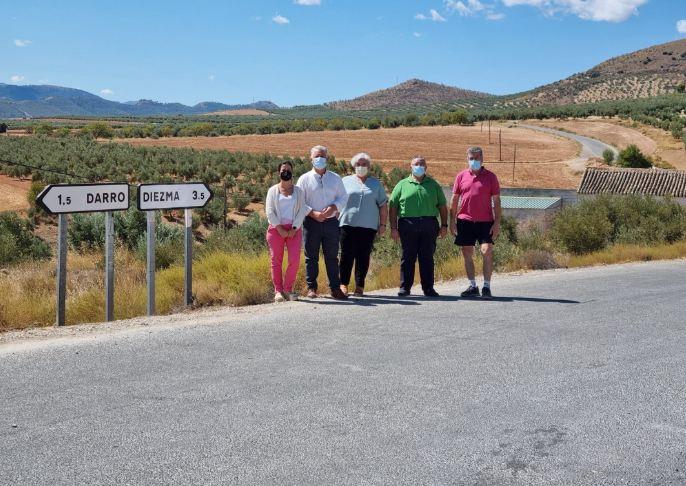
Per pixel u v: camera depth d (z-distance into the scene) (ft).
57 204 25.89
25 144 285.84
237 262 34.94
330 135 440.45
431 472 12.32
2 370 18.31
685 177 176.76
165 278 34.45
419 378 17.81
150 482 11.82
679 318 26.43
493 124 575.79
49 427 14.23
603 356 20.40
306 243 30.76
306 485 11.76
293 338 22.15
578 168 329.31
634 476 12.29
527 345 21.57
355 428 14.30
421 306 28.48
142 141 398.21
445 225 32.48
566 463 12.78
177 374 17.95
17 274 40.22
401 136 441.27
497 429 14.38
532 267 48.78
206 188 30.35
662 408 15.83
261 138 419.54
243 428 14.23
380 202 31.83
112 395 16.22
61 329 24.64
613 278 39.75
